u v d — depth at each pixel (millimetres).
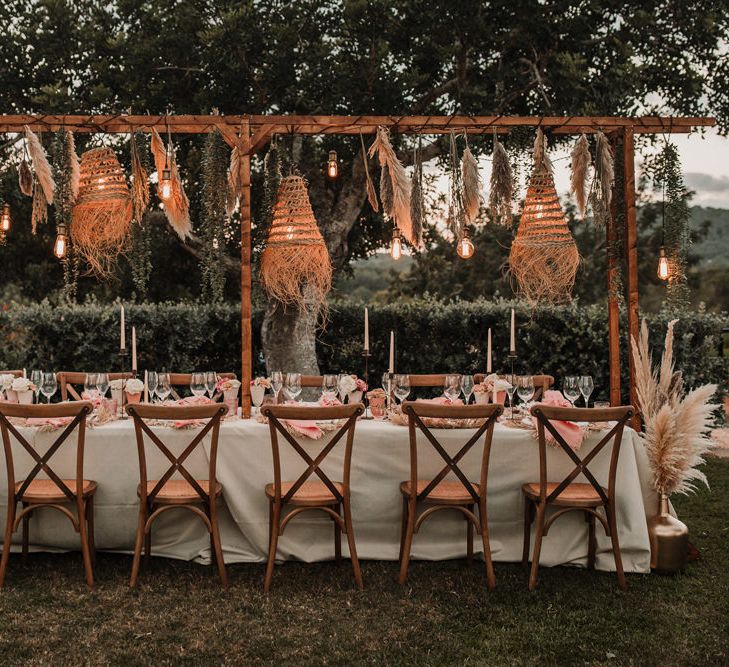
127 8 7891
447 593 3871
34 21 7793
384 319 8141
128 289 10680
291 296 4949
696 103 7801
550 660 3146
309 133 4938
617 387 5059
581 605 3725
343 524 3930
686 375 7855
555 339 7758
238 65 7426
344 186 8453
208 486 4145
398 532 4348
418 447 4270
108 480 4254
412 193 4801
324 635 3375
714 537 4797
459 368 8070
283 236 4645
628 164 4906
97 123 4660
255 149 4828
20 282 11406
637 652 3217
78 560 4316
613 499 3953
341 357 8234
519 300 8031
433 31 7539
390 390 4707
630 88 7270
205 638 3336
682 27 7770
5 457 4145
